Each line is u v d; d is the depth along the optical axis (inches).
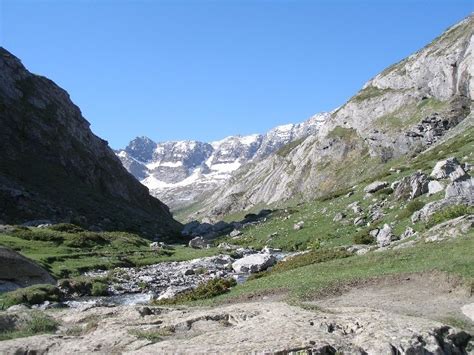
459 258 1152.8
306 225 2851.9
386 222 2148.1
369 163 6437.0
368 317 773.9
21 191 3656.5
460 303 933.8
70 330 850.8
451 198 1877.5
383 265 1278.3
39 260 1979.6
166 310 962.7
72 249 2369.6
